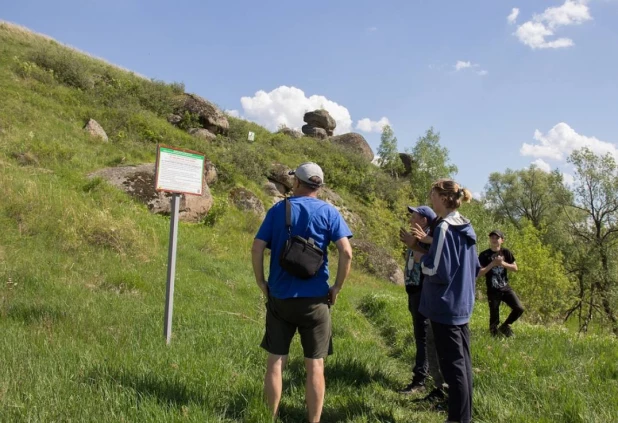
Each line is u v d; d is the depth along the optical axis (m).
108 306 5.86
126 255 8.68
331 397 4.13
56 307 5.26
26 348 3.77
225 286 8.91
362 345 6.26
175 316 6.09
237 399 3.46
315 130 35.72
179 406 3.12
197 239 11.93
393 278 18.05
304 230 3.24
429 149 35.09
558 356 5.28
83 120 17.41
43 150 12.52
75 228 8.74
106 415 2.79
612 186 30.22
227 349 4.79
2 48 20.58
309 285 3.18
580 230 32.25
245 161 20.94
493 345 5.75
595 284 30.23
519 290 19.20
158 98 22.70
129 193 12.38
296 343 5.59
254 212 17.39
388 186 28.59
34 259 7.17
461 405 3.40
